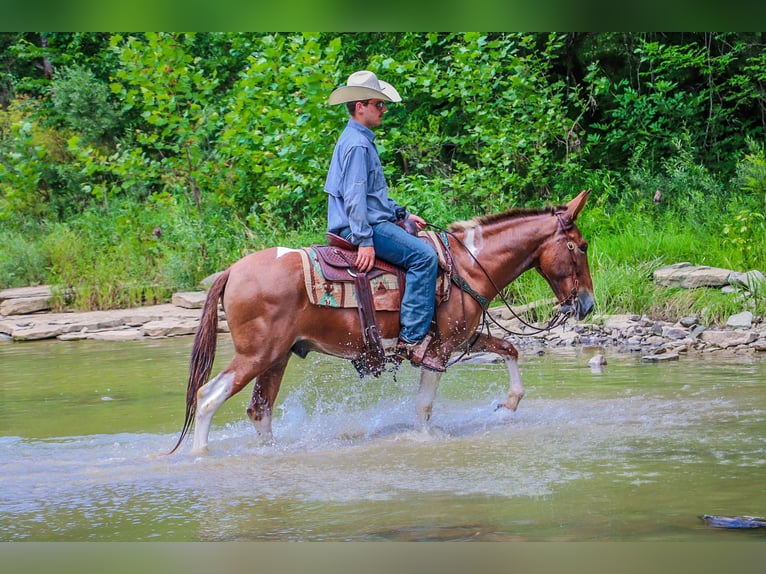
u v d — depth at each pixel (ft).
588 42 63.52
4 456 21.20
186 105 61.36
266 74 53.31
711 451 19.89
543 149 52.65
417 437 22.11
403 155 56.03
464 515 15.79
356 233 21.13
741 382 27.58
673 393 26.32
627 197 53.67
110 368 34.04
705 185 51.49
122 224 56.39
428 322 21.63
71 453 21.44
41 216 67.62
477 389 28.14
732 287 39.24
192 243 52.06
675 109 59.36
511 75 54.85
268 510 16.51
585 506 16.11
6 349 40.40
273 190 52.01
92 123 71.72
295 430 23.54
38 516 16.60
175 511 16.66
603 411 24.39
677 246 44.50
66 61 77.25
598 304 39.83
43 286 54.49
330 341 21.61
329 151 51.31
